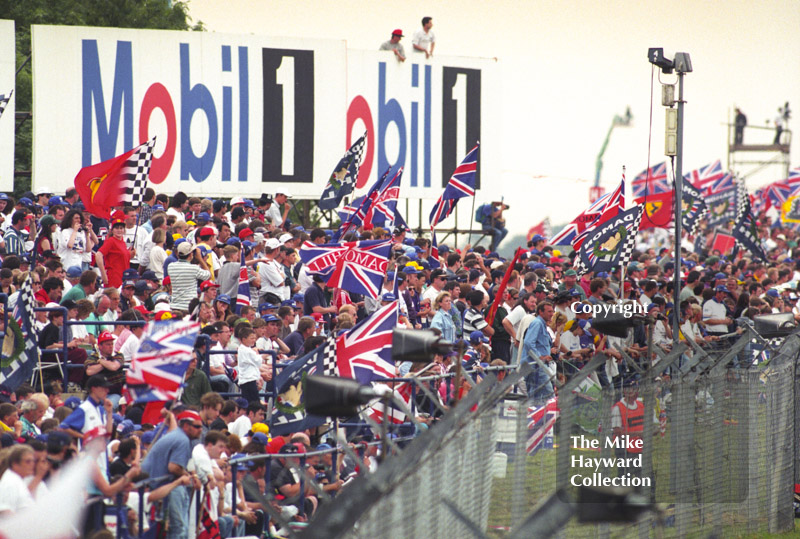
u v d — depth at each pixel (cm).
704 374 3556
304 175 7831
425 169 8306
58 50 7162
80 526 2505
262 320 4191
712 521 3503
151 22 10406
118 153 7300
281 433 3603
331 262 4659
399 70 8212
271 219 6762
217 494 2995
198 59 7500
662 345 5341
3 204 5569
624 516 1645
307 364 3634
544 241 7512
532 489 2675
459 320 4822
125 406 3781
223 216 5962
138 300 4494
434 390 3869
